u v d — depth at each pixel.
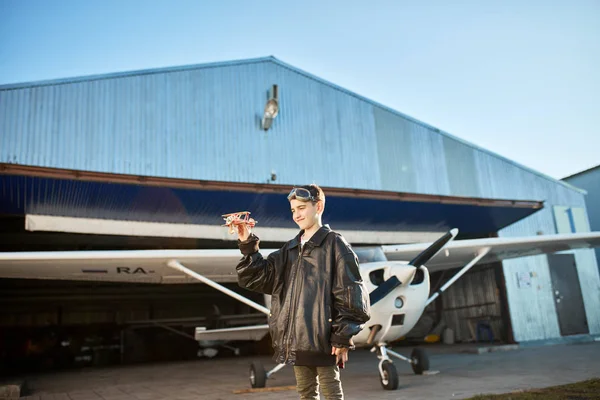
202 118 10.02
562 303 12.27
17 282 13.28
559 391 3.94
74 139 8.59
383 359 5.29
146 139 9.31
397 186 11.98
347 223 11.08
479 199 11.06
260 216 10.08
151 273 7.16
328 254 1.77
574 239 7.73
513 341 11.31
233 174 10.07
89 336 16.77
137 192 8.37
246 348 15.70
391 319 5.26
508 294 11.70
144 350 16.73
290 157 10.84
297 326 1.70
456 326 14.63
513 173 13.50
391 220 11.34
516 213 11.84
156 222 9.28
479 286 13.67
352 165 11.56
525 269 12.10
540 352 9.03
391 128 12.39
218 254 6.39
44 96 8.48
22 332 16.28
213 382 7.25
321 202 1.93
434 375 6.15
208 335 9.18
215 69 10.48
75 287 14.83
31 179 7.51
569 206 13.91
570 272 12.68
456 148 13.07
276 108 10.17
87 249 12.27
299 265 1.82
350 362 9.41
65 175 7.60
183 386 6.87
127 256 6.07
